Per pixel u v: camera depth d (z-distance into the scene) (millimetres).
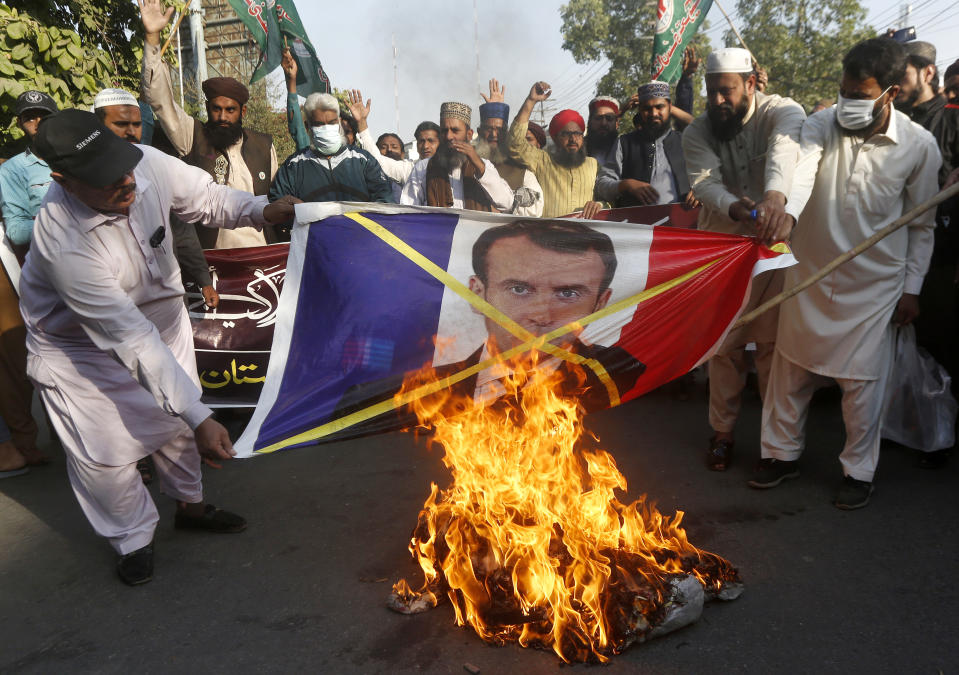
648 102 5465
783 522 3191
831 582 2697
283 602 2736
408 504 3555
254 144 5059
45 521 3621
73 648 2523
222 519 3357
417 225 2885
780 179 3115
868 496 3324
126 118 3805
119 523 2934
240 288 4852
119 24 6805
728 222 3734
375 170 5094
